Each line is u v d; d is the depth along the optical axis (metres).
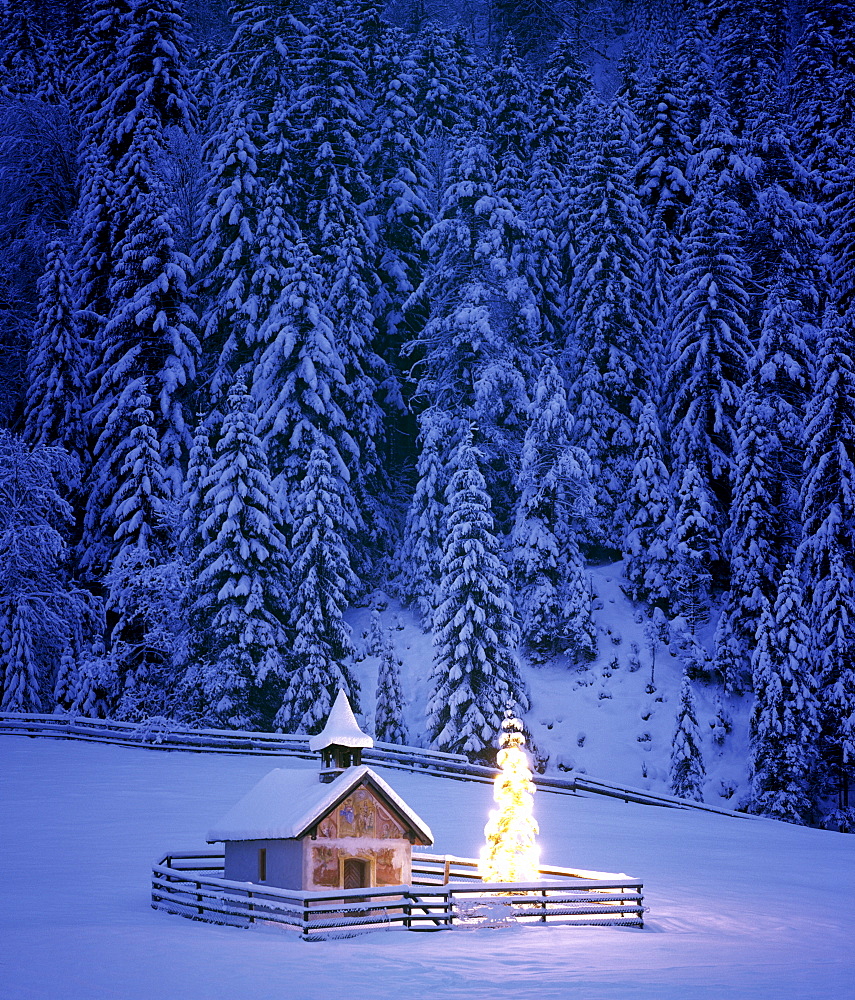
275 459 51.06
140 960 14.71
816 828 40.47
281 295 52.47
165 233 51.78
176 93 59.38
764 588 47.16
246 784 35.06
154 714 43.06
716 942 18.95
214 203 56.84
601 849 30.34
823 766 42.94
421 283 59.06
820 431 47.72
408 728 46.81
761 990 13.99
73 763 37.19
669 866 28.31
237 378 46.06
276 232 54.62
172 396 50.91
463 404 56.53
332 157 59.69
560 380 51.72
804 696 42.06
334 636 44.66
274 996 12.74
